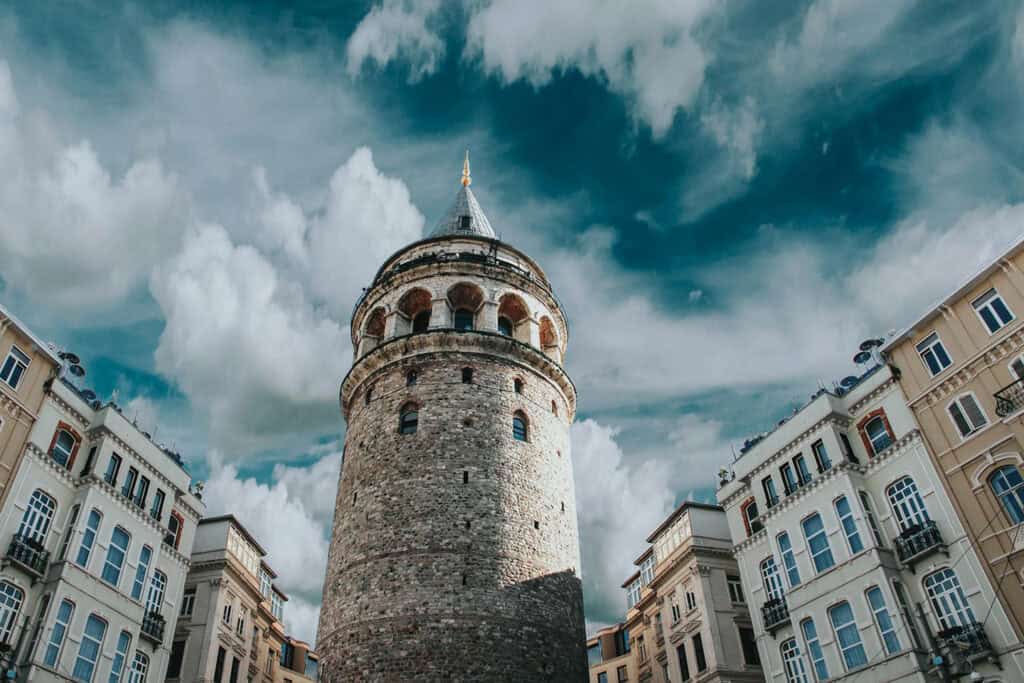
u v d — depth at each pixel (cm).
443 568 4278
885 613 3619
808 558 4112
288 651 7450
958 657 3284
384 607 4206
